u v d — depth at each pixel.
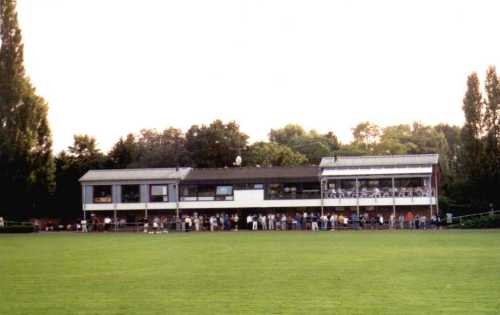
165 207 82.12
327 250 36.09
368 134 127.06
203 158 101.25
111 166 99.81
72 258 33.69
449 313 15.93
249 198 80.31
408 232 57.44
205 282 22.55
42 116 80.31
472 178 72.19
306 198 78.44
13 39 80.19
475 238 44.88
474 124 72.56
